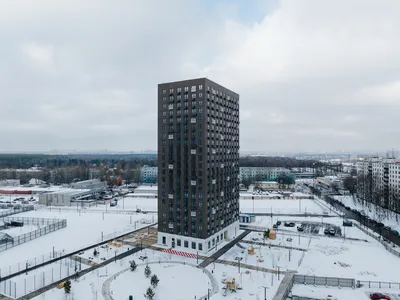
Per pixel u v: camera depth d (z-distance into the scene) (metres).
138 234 128.62
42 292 74.06
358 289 78.00
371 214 174.75
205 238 104.44
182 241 108.81
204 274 86.31
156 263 94.75
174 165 109.81
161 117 112.88
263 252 105.50
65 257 99.62
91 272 87.06
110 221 154.38
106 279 82.19
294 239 121.81
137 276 84.31
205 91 103.12
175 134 109.44
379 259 99.50
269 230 126.06
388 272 88.88
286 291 75.44
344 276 85.56
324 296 73.94
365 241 120.25
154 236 125.19
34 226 143.50
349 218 165.62
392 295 74.56
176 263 94.81
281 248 110.12
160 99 113.00
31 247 110.19
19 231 133.25
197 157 104.81
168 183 111.38
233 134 126.62
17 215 169.25
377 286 79.75
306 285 80.62
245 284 79.44
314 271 88.94
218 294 73.75
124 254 103.00
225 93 119.00
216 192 111.75
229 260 97.44
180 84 108.25
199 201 105.00
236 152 129.88
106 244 114.06
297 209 188.00
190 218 107.12
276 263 95.06
